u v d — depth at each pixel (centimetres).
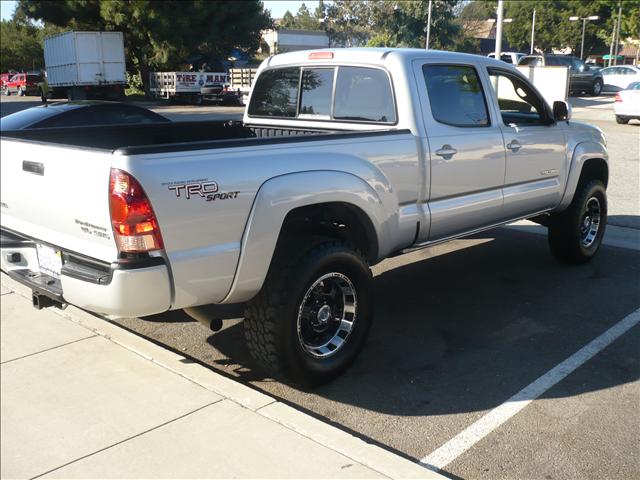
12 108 3112
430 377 420
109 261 330
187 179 329
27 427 359
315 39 6300
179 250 332
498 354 453
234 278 355
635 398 390
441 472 321
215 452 330
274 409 367
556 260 679
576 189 630
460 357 449
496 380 415
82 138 475
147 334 500
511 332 490
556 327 499
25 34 7062
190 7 3772
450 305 549
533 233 801
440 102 476
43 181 364
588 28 6512
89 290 336
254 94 581
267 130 568
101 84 3475
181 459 325
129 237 319
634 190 1046
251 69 3197
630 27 5734
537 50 7350
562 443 343
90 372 422
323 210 412
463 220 499
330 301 408
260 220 356
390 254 464
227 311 548
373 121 477
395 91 460
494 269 649
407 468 312
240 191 349
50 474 317
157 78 3416
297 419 355
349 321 413
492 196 521
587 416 370
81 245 351
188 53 3919
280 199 363
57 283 373
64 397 390
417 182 451
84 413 372
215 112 2781
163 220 323
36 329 494
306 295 380
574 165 609
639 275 626
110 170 316
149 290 326
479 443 345
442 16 5359
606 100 3072
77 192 339
